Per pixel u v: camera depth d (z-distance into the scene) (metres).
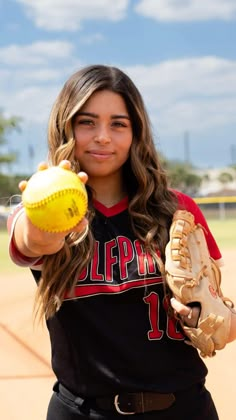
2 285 9.35
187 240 2.22
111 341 2.10
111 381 2.09
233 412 4.08
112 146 2.26
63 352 2.18
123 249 2.19
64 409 2.18
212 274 2.27
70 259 2.11
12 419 4.14
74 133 2.27
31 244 1.95
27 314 6.91
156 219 2.26
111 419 2.10
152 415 2.10
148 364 2.10
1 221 30.89
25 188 1.93
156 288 2.16
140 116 2.30
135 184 2.35
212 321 2.13
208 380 4.70
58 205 1.83
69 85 2.27
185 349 2.20
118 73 2.28
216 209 37.09
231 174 93.75
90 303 2.11
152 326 2.14
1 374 4.97
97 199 2.34
